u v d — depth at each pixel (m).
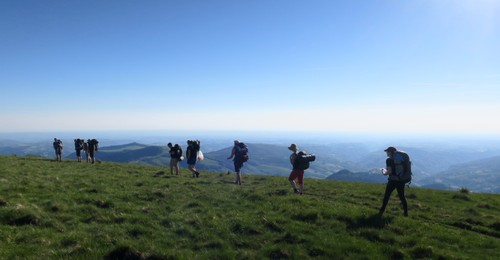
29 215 14.52
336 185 31.75
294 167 23.36
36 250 11.76
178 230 14.88
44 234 13.18
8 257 11.05
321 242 14.19
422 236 15.61
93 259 11.51
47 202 16.86
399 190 18.83
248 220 16.22
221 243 13.72
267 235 14.80
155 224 15.36
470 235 16.75
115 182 24.62
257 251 13.34
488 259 13.66
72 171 30.25
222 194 21.97
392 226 16.47
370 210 19.17
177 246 13.35
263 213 17.67
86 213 16.11
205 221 15.98
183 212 17.36
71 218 15.32
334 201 22.59
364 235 15.35
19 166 31.00
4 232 12.88
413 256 13.46
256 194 21.55
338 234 15.24
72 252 11.77
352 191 27.80
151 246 12.63
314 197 23.23
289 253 13.08
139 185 24.16
